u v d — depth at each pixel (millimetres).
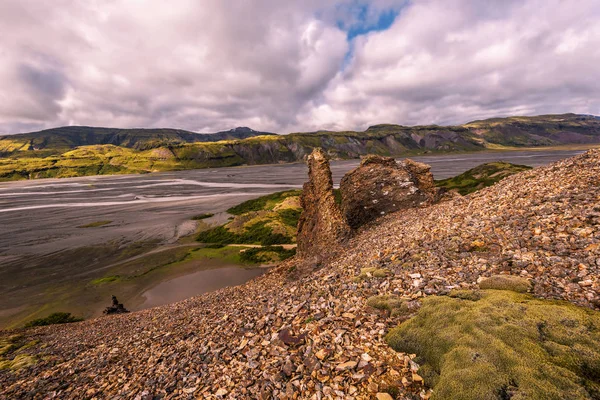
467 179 116625
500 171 112688
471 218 17453
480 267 11906
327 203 34719
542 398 5859
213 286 50562
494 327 7945
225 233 81625
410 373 7621
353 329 10070
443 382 6840
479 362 6992
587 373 6234
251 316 14844
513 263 11406
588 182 14961
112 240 84250
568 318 7613
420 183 43406
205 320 18375
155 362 13281
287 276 27312
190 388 9758
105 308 44781
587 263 9750
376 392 7156
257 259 61438
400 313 10391
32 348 24203
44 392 13711
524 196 17031
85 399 11672
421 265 13805
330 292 14180
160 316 27688
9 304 47938
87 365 16375
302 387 7957
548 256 10922
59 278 58750
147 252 72812
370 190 41000
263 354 10312
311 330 10781
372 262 16688
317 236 34969
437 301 10102
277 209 96125
